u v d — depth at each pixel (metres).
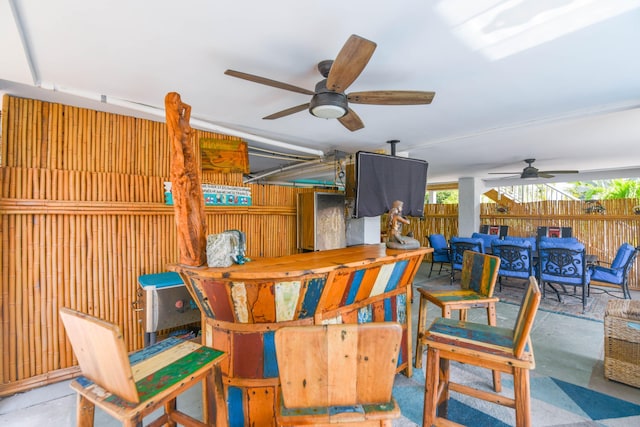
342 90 1.86
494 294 4.96
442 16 1.51
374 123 3.25
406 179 4.07
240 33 1.64
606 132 3.54
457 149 4.49
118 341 0.99
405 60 1.94
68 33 1.61
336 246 3.90
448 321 1.90
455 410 1.99
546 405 2.02
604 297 4.75
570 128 3.38
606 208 5.96
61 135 2.54
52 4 1.38
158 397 1.11
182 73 2.09
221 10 1.45
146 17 1.49
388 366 1.04
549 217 6.66
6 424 1.92
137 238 2.87
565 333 3.27
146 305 2.39
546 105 2.73
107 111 2.73
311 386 1.03
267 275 1.51
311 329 1.00
